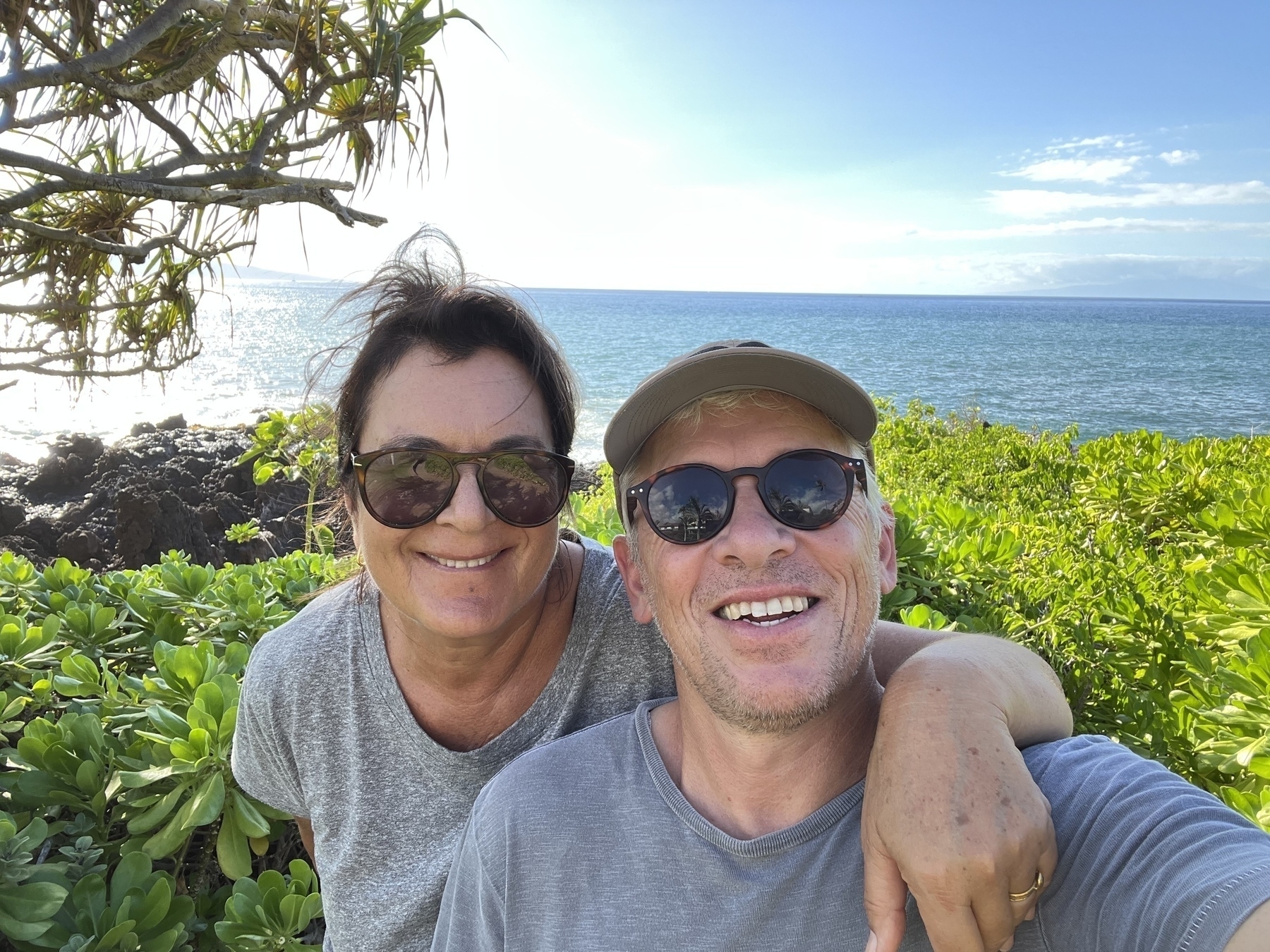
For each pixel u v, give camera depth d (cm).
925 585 95
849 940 38
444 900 48
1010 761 35
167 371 183
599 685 57
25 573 108
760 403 45
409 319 52
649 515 45
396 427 51
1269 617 86
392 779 55
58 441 509
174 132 144
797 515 43
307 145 155
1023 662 44
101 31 135
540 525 52
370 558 52
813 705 41
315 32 134
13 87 118
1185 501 157
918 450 258
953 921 33
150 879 68
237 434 566
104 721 77
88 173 130
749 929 39
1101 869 35
